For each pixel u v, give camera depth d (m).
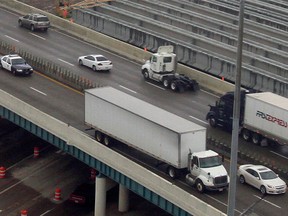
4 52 111.25
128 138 76.25
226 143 83.12
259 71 110.69
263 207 69.19
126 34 128.50
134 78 102.75
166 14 137.12
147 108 76.75
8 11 131.62
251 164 76.56
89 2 144.38
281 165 78.62
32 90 95.19
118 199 83.88
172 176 73.12
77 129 82.44
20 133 102.06
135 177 73.00
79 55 111.00
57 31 122.19
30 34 119.44
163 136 72.44
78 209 84.06
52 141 83.38
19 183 90.31
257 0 153.62
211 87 101.25
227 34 127.12
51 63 105.75
